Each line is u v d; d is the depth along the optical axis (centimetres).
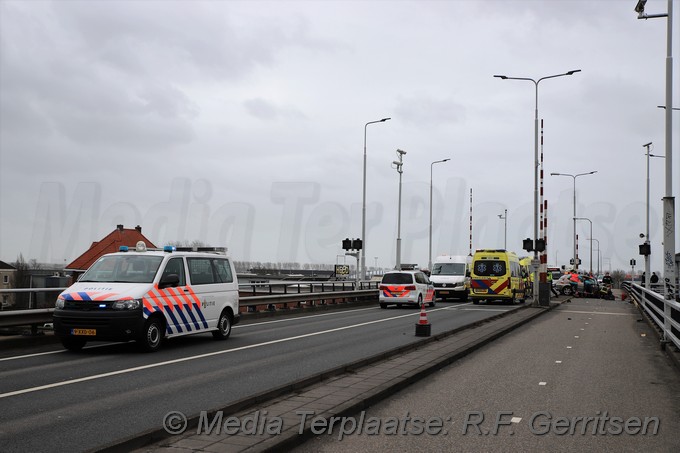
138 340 1221
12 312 1255
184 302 1345
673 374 1047
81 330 1184
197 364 1095
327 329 1820
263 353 1254
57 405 754
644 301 2409
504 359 1216
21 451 562
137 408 739
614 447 612
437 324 2005
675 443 628
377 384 855
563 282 5012
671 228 1440
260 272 5159
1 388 860
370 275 4953
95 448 523
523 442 623
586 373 1051
